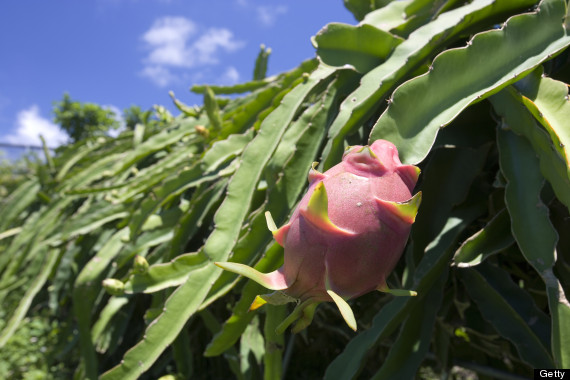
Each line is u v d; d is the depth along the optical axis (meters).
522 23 0.41
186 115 1.16
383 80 0.43
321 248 0.25
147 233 0.83
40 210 1.45
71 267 1.13
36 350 1.54
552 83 0.40
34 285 1.08
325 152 0.47
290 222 0.28
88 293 0.87
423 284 0.50
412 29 0.60
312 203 0.25
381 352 0.86
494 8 0.48
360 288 0.26
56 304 1.14
